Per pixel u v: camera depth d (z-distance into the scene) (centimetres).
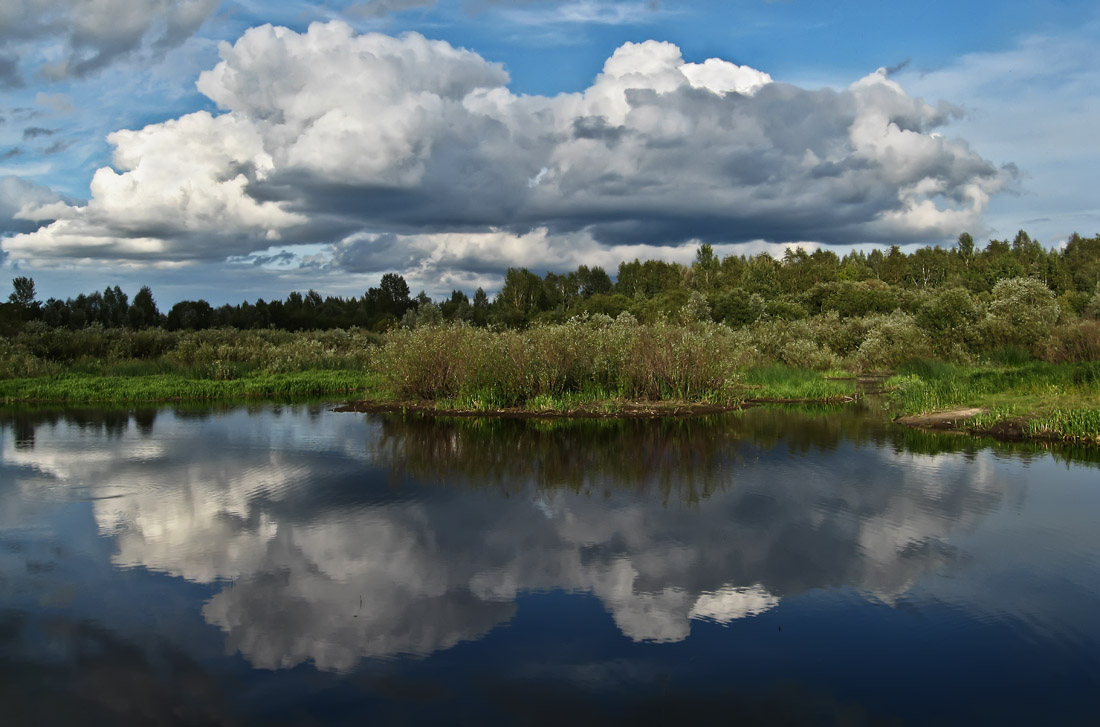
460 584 575
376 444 1177
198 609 530
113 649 470
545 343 1761
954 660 452
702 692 418
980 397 1520
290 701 410
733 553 641
